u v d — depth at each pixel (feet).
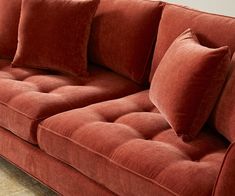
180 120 4.96
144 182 4.35
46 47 7.04
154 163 4.43
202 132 5.20
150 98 5.94
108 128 5.15
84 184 5.17
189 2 8.25
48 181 5.74
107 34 7.09
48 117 5.74
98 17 7.21
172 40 6.26
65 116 5.54
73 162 5.20
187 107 4.95
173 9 6.45
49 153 5.57
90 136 5.05
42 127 5.55
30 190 6.40
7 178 6.68
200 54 4.99
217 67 4.87
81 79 7.04
